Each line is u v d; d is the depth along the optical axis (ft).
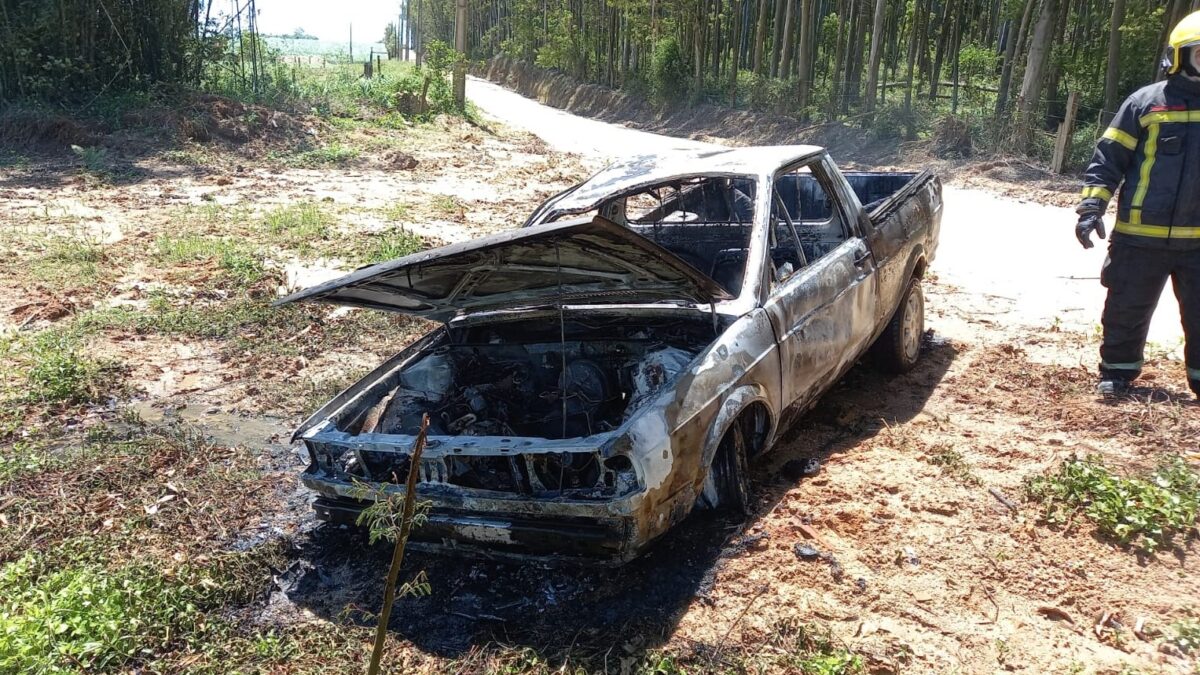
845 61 93.50
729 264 18.34
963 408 18.48
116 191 43.62
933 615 11.74
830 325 16.21
